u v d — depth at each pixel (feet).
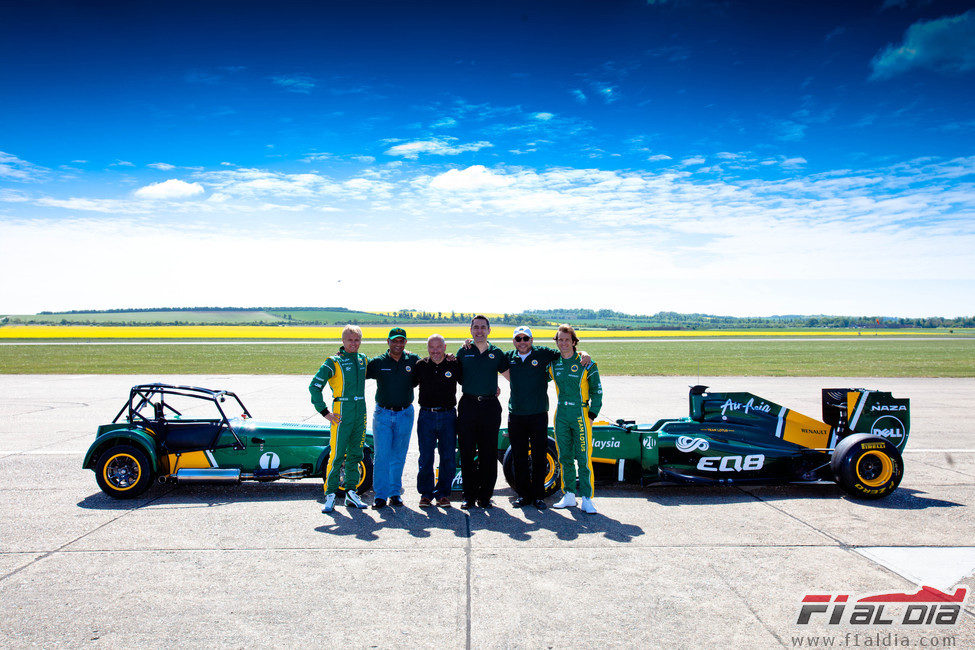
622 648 10.21
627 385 58.29
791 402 45.91
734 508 18.72
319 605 11.80
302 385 57.26
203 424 20.68
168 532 16.19
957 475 23.08
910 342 189.88
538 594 12.34
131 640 10.42
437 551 14.80
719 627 10.98
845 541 15.62
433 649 10.15
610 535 16.07
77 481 21.72
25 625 10.94
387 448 18.70
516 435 18.72
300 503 19.11
